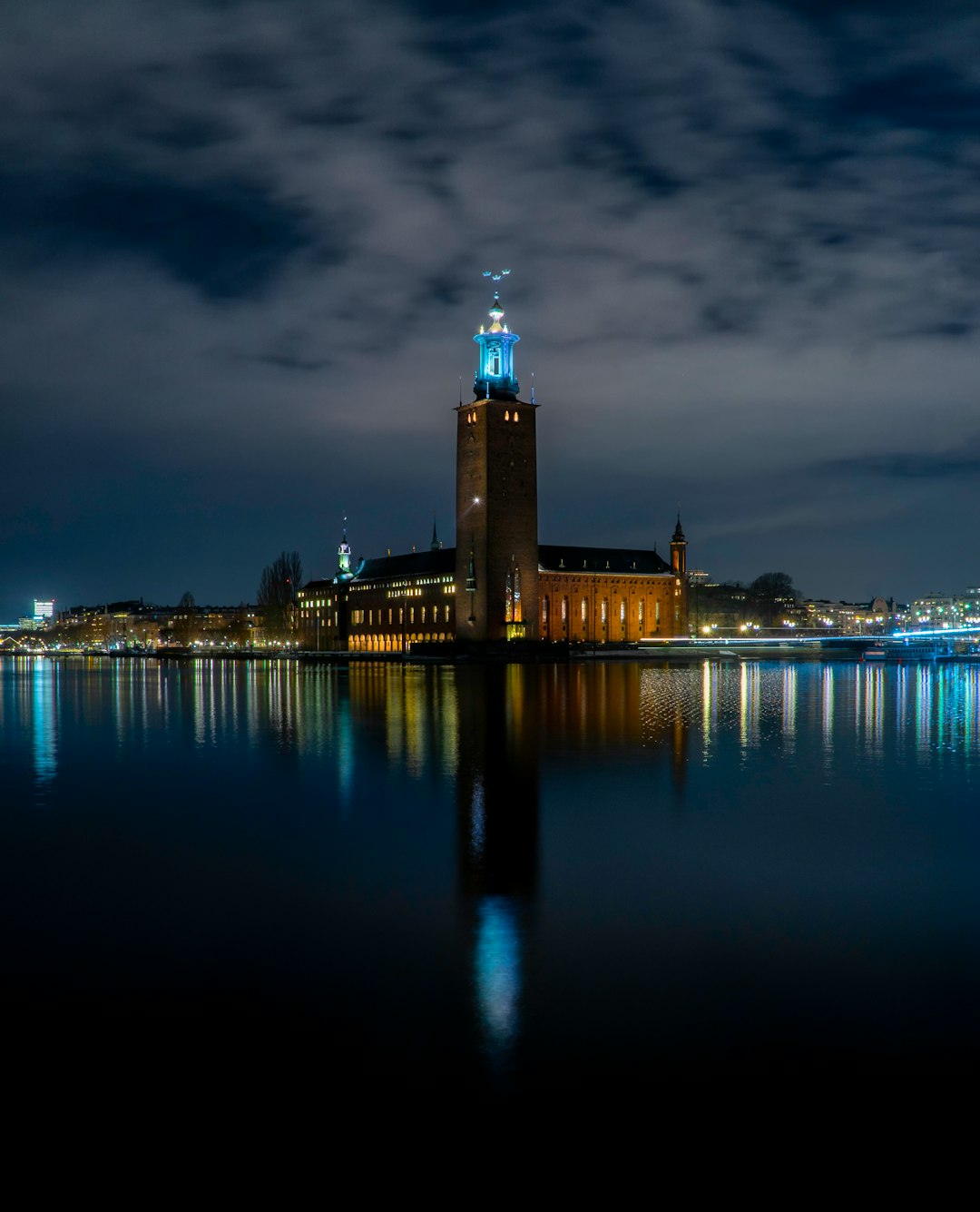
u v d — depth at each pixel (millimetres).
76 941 15094
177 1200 8883
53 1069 11055
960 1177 9141
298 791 28469
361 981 13406
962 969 13812
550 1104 10320
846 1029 11922
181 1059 11250
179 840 21969
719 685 90625
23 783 30828
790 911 16453
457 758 35656
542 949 14633
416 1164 9367
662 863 19656
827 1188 8992
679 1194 8953
